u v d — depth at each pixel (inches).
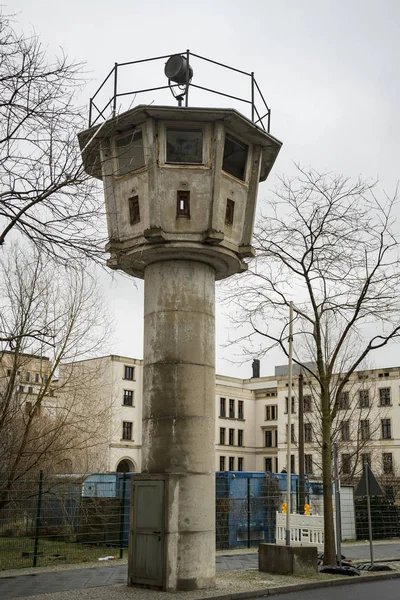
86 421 1066.1
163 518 537.6
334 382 1615.4
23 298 900.0
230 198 608.4
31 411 922.1
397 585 626.2
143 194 594.6
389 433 2335.1
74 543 890.1
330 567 673.0
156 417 569.9
